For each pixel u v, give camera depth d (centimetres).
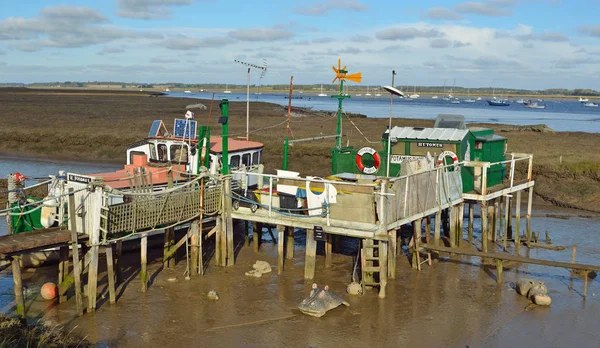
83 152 4931
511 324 1556
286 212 1925
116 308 1608
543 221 2842
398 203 1788
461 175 2236
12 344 1245
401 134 2380
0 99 12450
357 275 1919
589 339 1474
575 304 1711
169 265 1966
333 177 2009
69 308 1598
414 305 1666
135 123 6950
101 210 1551
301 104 16412
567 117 12606
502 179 2478
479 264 2064
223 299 1691
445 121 2555
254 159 2522
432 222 2642
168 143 2216
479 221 2839
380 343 1423
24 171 4194
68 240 1520
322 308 1575
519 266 2064
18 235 1508
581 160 3941
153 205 1706
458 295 1755
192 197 1847
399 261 2084
